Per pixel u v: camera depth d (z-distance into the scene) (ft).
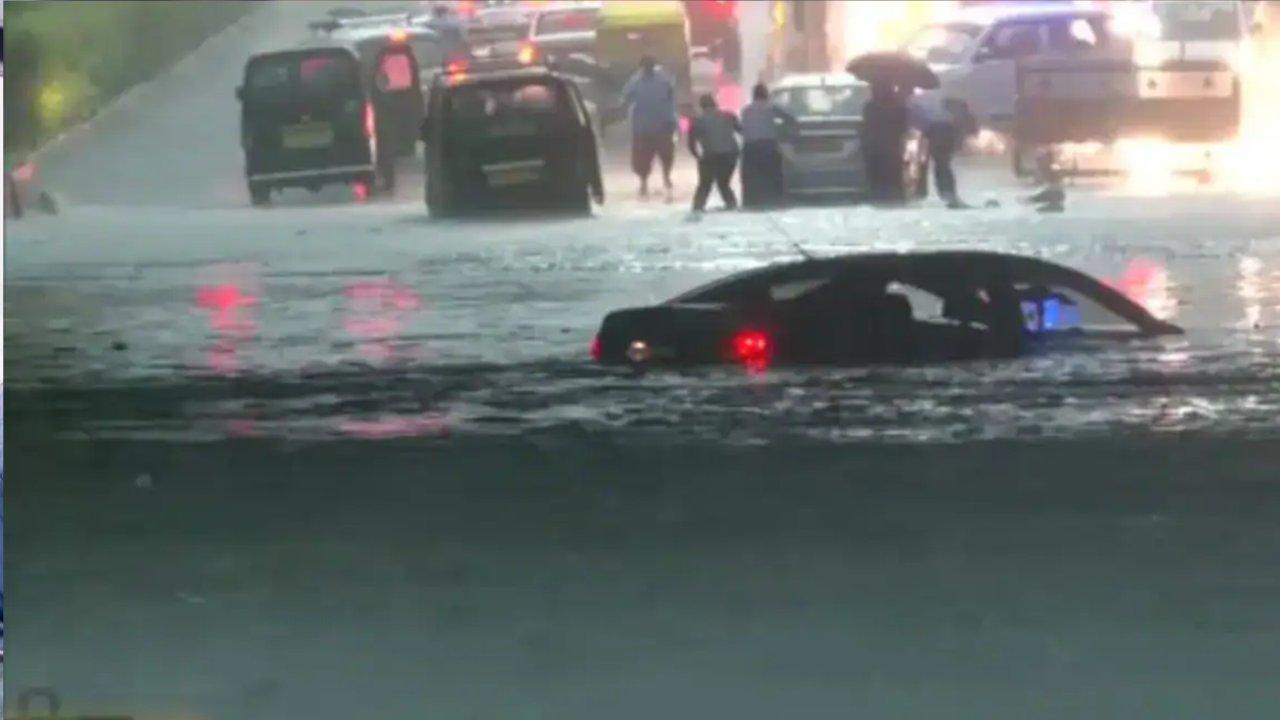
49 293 196.65
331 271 209.05
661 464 113.91
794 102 270.05
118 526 97.45
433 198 269.44
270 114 299.99
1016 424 123.85
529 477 110.22
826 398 134.10
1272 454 113.50
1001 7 324.80
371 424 128.06
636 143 283.38
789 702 68.95
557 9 338.54
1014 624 78.13
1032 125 289.12
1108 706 68.13
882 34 380.37
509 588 84.64
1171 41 299.38
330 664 73.41
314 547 92.94
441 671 72.38
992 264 148.77
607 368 146.61
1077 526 95.96
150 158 343.87
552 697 69.72
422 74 332.80
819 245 214.69
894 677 71.67
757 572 86.89
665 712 68.03
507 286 191.72
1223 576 85.66
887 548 92.43
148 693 69.97
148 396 137.90
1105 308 150.92
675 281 190.70
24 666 73.46
